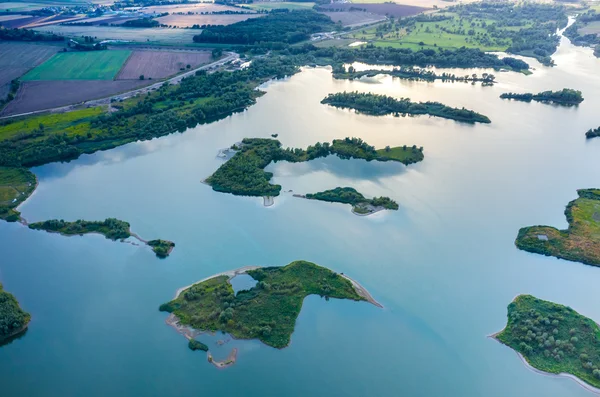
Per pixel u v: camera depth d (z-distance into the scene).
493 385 118.62
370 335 131.75
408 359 125.44
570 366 119.94
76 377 122.69
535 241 159.50
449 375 121.38
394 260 156.00
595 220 168.25
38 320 138.50
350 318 136.38
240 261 156.62
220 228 172.00
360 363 124.56
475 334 131.12
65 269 155.50
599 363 119.50
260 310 137.50
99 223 173.00
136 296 144.88
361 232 168.38
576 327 128.50
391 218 174.38
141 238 167.50
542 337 125.75
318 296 142.88
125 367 124.62
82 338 132.62
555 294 142.25
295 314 136.75
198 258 158.38
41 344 131.62
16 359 127.88
